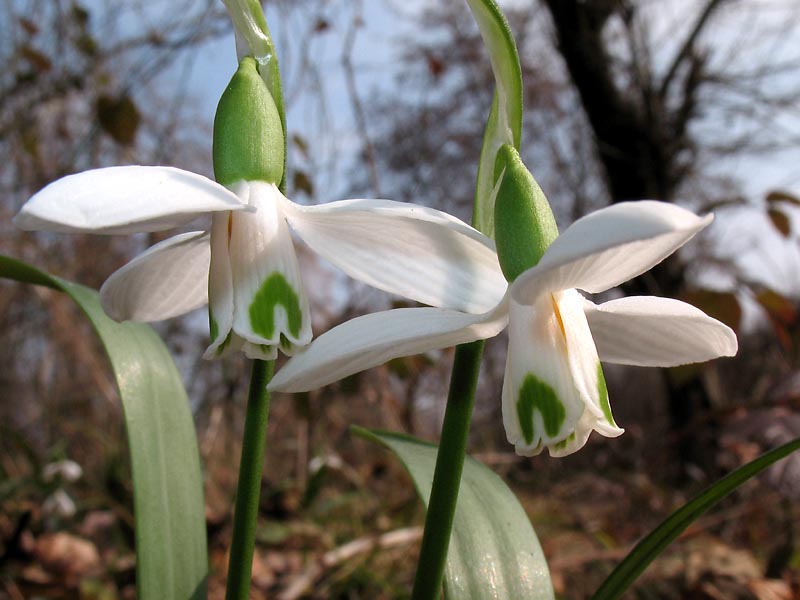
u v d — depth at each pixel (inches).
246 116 2.5
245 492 2.8
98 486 8.9
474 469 3.4
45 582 6.5
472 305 2.5
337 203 2.5
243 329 2.4
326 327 11.4
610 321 2.7
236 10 2.7
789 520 7.9
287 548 8.0
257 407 2.8
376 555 6.9
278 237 2.5
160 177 2.1
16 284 12.5
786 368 8.6
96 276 13.3
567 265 2.2
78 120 12.5
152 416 3.2
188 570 3.0
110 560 7.4
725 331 2.6
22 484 8.0
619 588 2.8
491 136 2.7
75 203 1.9
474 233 2.4
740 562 7.9
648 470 11.7
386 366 9.1
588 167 20.4
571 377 2.4
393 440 3.4
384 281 2.6
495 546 3.0
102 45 12.1
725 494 2.7
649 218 1.8
